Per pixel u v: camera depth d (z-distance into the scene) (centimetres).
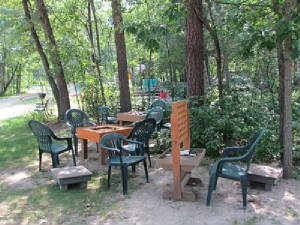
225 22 654
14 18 1080
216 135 505
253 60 697
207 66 938
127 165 378
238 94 571
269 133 490
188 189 373
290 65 385
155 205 338
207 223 294
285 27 342
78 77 925
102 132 495
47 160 548
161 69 1378
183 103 373
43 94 1422
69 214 326
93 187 401
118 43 892
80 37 1074
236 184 392
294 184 386
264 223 291
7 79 3409
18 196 379
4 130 905
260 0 564
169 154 388
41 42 1066
